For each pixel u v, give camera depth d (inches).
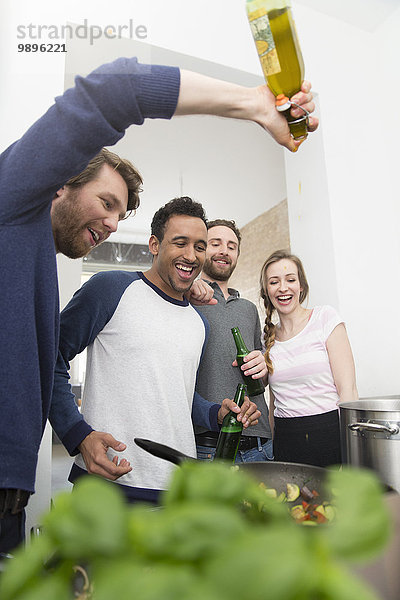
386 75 99.3
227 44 82.9
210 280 64.4
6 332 24.5
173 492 7.8
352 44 100.0
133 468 37.7
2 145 57.2
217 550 5.8
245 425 38.3
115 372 39.8
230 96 24.1
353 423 31.6
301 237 99.0
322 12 97.3
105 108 21.8
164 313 42.3
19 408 24.9
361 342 88.1
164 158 154.0
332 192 91.0
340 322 59.9
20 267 25.0
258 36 23.6
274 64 23.6
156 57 78.3
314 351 59.5
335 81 96.1
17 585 6.5
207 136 141.1
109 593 5.5
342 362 58.3
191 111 23.9
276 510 7.8
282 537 5.9
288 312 63.9
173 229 42.1
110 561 6.2
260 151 150.4
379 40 101.3
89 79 21.8
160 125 133.4
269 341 64.1
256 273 209.8
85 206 35.3
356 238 91.7
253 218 213.6
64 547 6.3
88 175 35.0
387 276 93.9
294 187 101.7
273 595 5.0
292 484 17.2
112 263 253.3
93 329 39.3
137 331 39.9
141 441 21.5
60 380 37.7
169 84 22.6
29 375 25.4
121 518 6.4
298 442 58.3
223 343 55.4
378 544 6.6
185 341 42.2
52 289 27.3
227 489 7.6
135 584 5.5
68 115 21.7
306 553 5.9
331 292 89.2
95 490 6.9
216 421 42.1
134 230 238.7
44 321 27.0
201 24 80.7
